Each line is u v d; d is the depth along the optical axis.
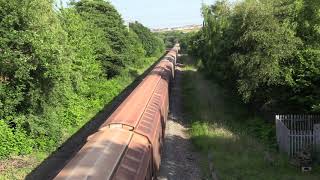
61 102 23.62
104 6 46.84
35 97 20.59
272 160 18.92
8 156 19.47
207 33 53.47
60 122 24.52
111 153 10.55
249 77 25.44
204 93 42.38
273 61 23.92
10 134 19.58
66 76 21.70
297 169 17.95
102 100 34.34
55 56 20.19
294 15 24.48
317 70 22.08
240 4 28.92
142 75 61.00
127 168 10.31
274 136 23.12
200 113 30.92
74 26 31.55
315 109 20.55
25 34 19.27
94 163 9.51
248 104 29.20
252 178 16.91
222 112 31.17
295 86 22.97
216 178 17.19
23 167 18.47
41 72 20.50
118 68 45.72
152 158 13.91
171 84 42.78
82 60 30.62
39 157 20.06
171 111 33.88
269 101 25.03
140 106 17.31
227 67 30.62
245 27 26.09
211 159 19.94
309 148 18.91
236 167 18.55
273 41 24.09
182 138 24.86
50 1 21.09
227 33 31.98
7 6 19.17
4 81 20.08
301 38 24.50
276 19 24.98
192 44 91.12
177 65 85.50
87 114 30.62
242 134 23.73
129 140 12.37
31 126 20.64
